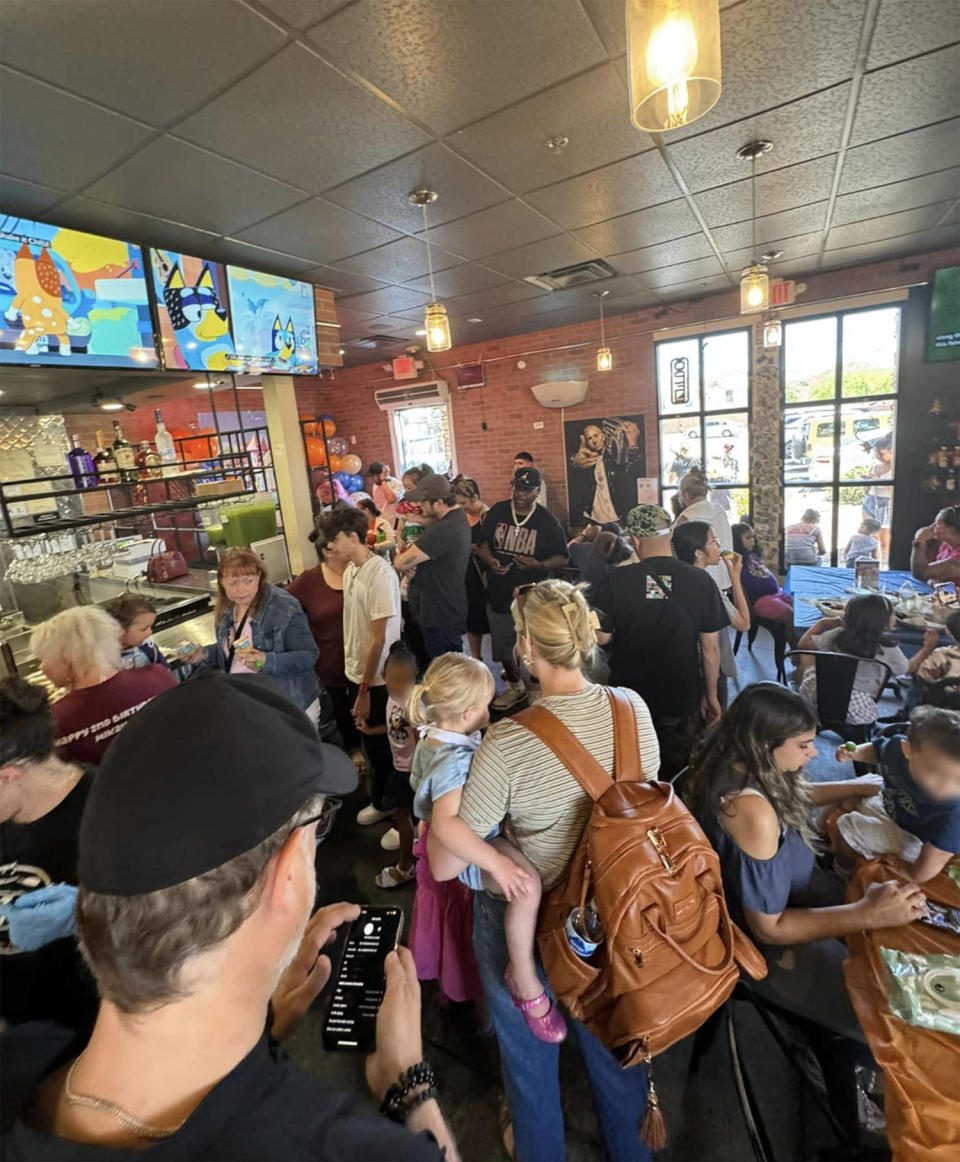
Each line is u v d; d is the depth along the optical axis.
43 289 2.38
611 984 0.98
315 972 0.85
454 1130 1.41
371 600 2.38
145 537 3.67
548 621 1.15
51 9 1.37
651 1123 1.20
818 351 5.23
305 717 0.56
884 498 5.19
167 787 0.46
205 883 0.45
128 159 2.09
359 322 5.16
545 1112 1.19
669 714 2.05
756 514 5.77
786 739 1.27
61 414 3.34
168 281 2.85
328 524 2.43
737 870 1.30
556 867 1.11
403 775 2.05
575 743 1.09
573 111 2.08
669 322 5.72
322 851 2.39
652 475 6.18
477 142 2.25
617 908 0.97
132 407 3.69
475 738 1.37
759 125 2.31
